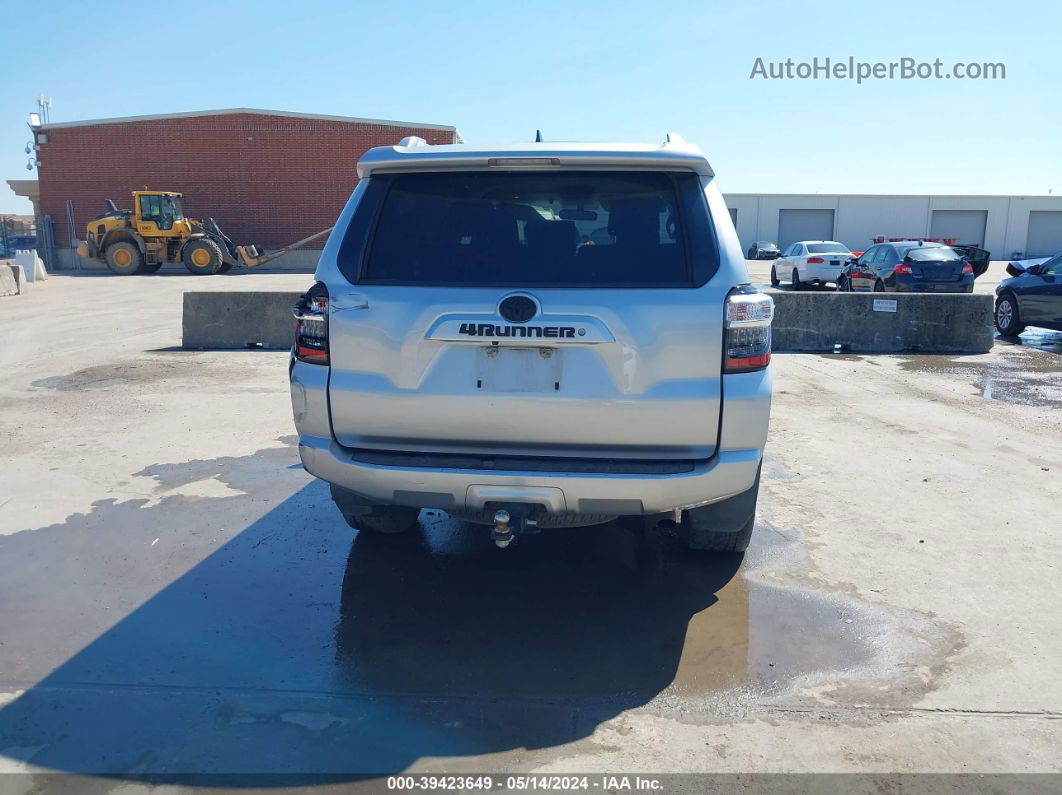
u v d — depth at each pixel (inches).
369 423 137.9
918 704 126.0
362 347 136.2
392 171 140.3
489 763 112.0
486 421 133.7
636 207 135.9
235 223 1517.0
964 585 166.1
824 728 120.3
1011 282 556.1
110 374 384.8
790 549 183.9
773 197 2431.1
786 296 476.4
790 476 235.8
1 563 174.4
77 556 178.4
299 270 1454.2
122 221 1289.4
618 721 121.8
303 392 141.0
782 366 425.4
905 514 205.5
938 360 448.5
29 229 2020.2
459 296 132.5
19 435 273.6
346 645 142.8
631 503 132.8
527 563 177.5
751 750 115.3
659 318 129.0
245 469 239.1
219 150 1498.5
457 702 126.1
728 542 169.6
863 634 146.9
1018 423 298.8
